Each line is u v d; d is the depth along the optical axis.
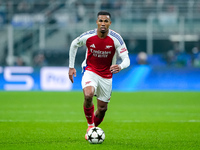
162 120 41.47
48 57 93.81
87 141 27.69
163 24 99.19
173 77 89.94
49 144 26.23
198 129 34.75
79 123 38.66
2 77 89.94
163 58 92.38
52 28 98.44
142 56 91.19
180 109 53.84
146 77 89.81
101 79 28.55
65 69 89.12
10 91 86.56
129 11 103.38
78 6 103.56
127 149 24.41
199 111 51.28
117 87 89.62
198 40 100.25
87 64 28.98
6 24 100.44
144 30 97.94
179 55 92.50
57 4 104.25
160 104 61.22
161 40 98.69
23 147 25.02
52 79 89.38
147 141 27.98
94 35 27.95
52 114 47.12
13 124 37.78
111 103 62.78
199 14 102.81
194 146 25.91
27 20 100.56
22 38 98.12
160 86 89.81
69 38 97.12
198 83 89.94
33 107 55.84
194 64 92.38
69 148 24.62
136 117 44.38
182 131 33.44
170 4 105.62
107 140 28.34
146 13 103.38
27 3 104.00
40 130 33.56
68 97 72.88
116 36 28.02
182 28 98.81
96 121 29.91
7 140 28.12
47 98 70.81
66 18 100.31
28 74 89.69
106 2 105.12
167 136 30.53
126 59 27.97
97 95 29.17
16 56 97.31
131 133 32.16
